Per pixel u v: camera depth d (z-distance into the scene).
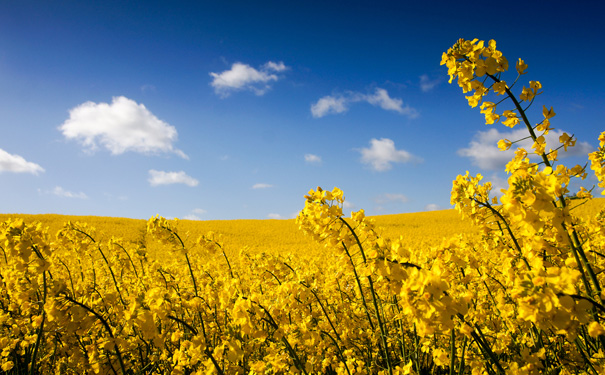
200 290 4.91
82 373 3.32
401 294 1.47
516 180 1.54
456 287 3.00
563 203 2.03
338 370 2.91
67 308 2.23
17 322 3.37
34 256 2.72
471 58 2.32
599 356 2.16
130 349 3.15
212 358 2.41
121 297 4.00
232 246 20.55
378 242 1.78
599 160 2.76
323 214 2.55
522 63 2.36
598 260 2.83
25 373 3.29
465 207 3.03
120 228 28.61
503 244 3.08
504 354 3.07
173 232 4.25
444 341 3.13
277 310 2.79
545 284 1.24
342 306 4.16
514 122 2.44
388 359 2.66
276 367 2.72
